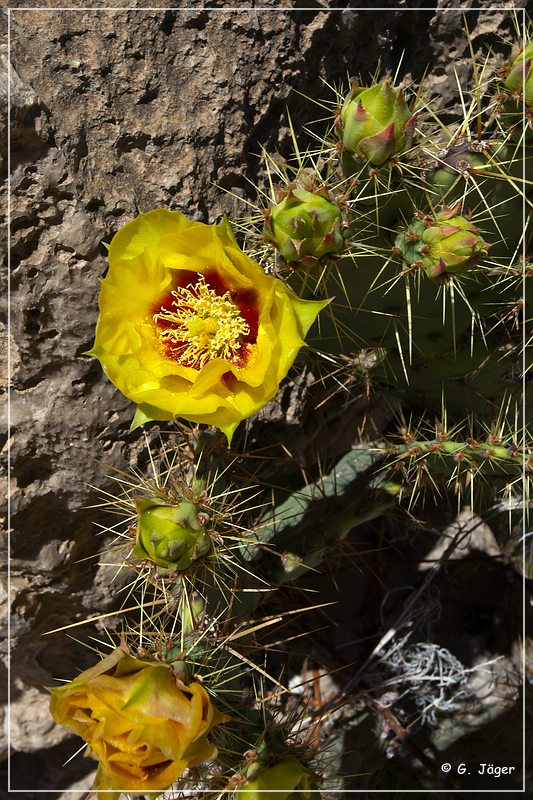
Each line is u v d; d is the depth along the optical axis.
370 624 0.54
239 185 0.44
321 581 0.54
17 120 0.39
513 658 0.56
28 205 0.40
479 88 0.43
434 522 0.57
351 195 0.37
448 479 0.46
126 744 0.32
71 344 0.41
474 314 0.42
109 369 0.34
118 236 0.34
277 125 0.44
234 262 0.34
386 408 0.51
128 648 0.35
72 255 0.40
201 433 0.39
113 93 0.41
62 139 0.40
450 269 0.36
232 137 0.43
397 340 0.41
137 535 0.35
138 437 0.43
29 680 0.51
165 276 0.35
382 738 0.51
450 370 0.44
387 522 0.55
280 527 0.44
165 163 0.42
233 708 0.38
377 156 0.36
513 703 0.55
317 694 0.52
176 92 0.42
